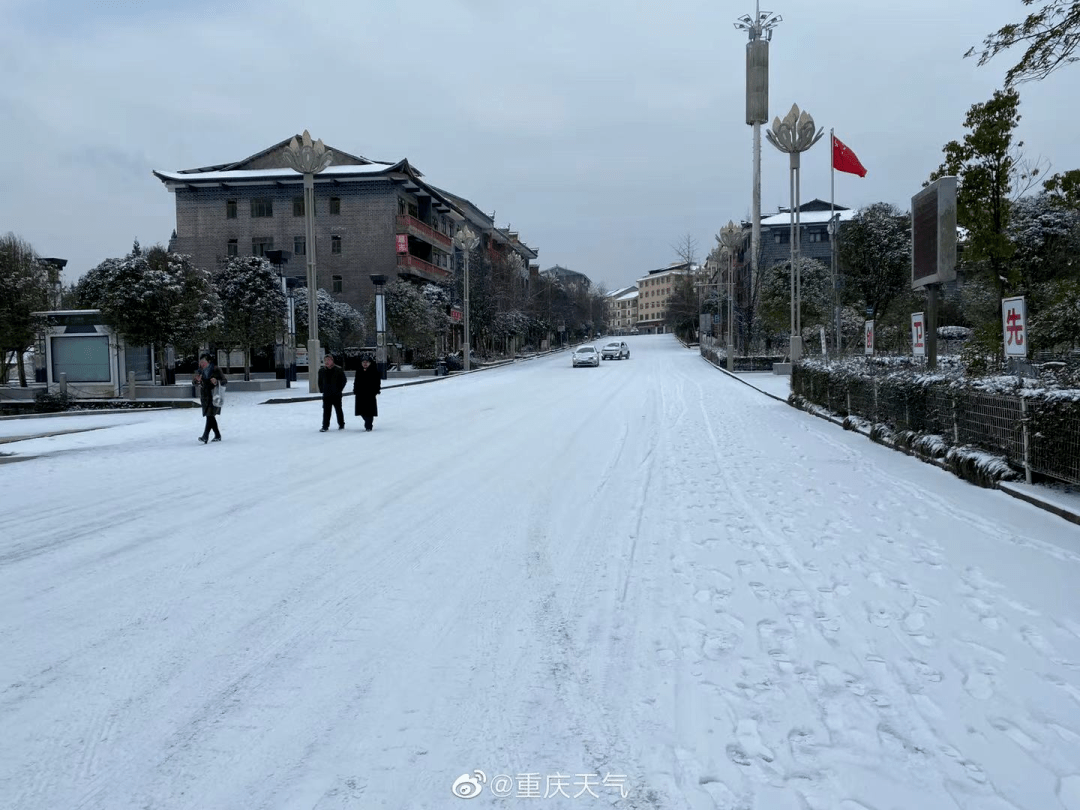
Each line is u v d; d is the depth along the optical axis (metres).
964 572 5.60
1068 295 15.42
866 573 5.64
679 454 11.95
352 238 52.94
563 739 3.39
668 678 3.99
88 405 25.69
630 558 6.23
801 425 15.95
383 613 5.04
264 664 4.23
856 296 39.50
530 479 9.91
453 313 53.09
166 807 2.91
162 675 4.09
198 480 10.23
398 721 3.57
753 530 7.01
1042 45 8.70
